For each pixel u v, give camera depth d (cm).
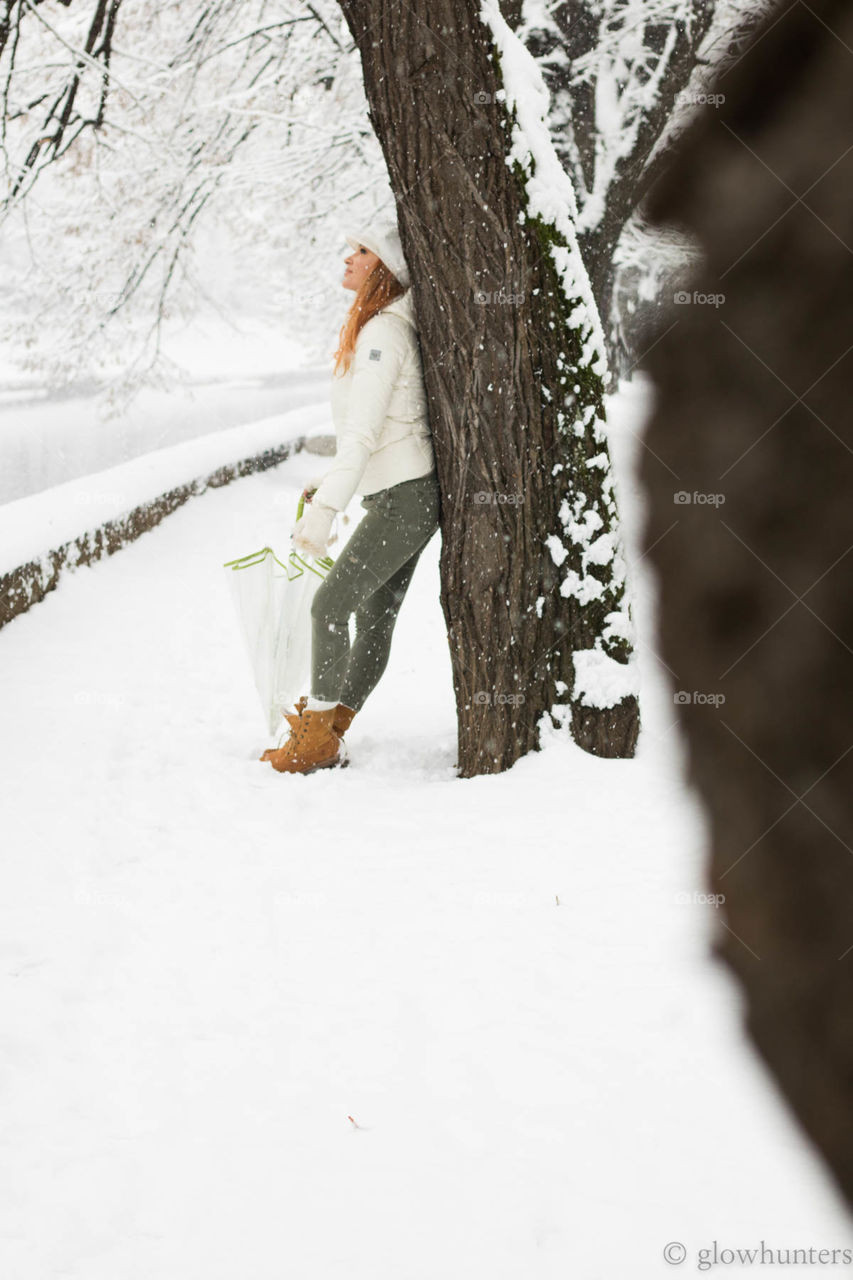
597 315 408
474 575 415
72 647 628
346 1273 191
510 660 420
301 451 1614
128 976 296
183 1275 194
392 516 422
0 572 634
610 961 282
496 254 393
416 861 354
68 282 1343
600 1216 196
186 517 1045
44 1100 245
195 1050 261
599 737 423
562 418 408
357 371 413
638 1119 220
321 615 433
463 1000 271
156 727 506
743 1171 200
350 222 1474
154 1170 221
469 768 432
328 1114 234
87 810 408
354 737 496
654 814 371
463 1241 196
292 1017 271
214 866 360
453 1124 227
